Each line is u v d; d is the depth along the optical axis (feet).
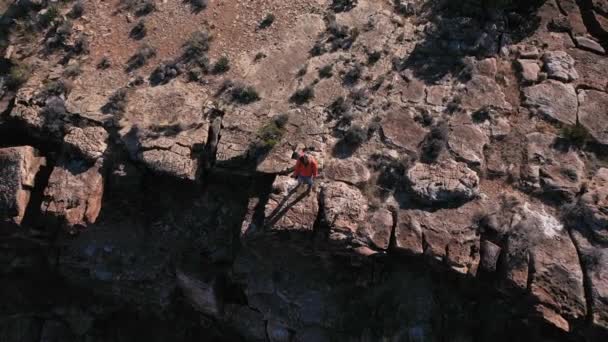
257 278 64.54
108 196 67.05
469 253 56.65
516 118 65.26
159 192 68.33
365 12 76.79
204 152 65.46
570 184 59.57
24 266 69.97
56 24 78.43
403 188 61.16
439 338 60.08
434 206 59.47
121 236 67.92
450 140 63.62
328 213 58.54
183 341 69.51
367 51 72.59
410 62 71.10
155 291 67.51
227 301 67.72
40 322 71.46
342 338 62.90
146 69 73.46
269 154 63.67
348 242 57.98
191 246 66.69
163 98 69.97
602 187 58.95
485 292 59.06
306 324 64.03
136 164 65.72
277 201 59.93
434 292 60.90
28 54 75.66
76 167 64.44
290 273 64.18
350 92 68.95
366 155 63.67
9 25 79.00
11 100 70.64
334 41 73.82
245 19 78.28
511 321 58.49
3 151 63.87
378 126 65.51
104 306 70.49
